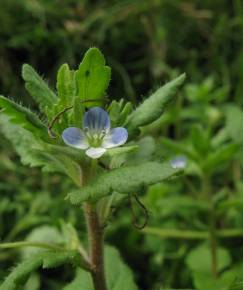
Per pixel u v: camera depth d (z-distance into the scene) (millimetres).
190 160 193
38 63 254
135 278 201
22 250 191
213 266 178
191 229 202
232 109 218
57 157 117
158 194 188
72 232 133
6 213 213
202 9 280
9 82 246
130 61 265
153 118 114
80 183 115
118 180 100
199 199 189
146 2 264
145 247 201
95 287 118
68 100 110
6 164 221
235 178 224
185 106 262
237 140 207
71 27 255
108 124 109
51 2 257
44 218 199
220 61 270
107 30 262
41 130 108
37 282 190
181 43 274
